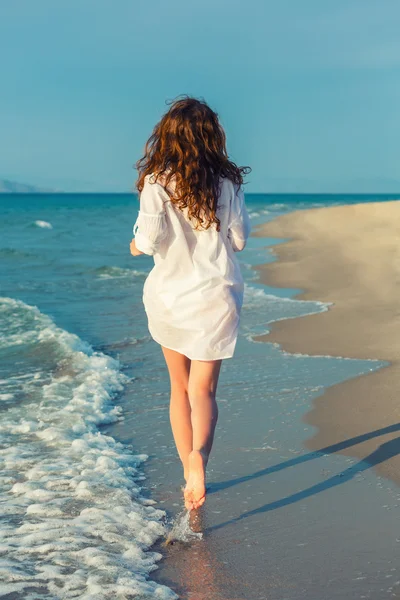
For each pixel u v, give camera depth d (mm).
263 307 8648
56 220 41969
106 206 85438
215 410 2801
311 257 15445
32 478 3373
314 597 2287
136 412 4508
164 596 2301
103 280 11852
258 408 4410
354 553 2566
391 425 3979
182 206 2660
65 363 5734
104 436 3955
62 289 10711
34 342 6484
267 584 2381
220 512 2971
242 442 3805
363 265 13188
